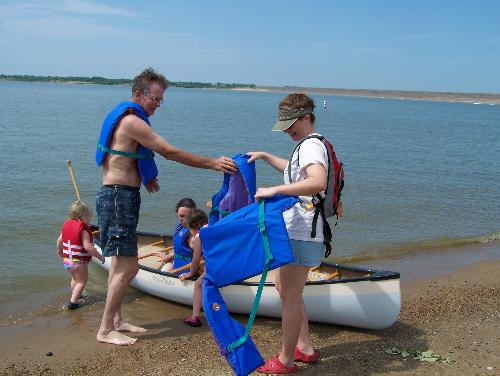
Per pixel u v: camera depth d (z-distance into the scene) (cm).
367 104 14025
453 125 5331
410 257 883
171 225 1065
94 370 464
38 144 2202
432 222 1145
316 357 457
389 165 2031
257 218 375
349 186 1541
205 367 463
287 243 368
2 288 692
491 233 1066
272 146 2536
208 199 1312
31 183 1404
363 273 609
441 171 1920
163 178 1541
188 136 2855
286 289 408
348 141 3019
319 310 548
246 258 375
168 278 635
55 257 829
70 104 5834
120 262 509
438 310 610
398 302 511
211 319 376
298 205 394
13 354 500
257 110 6556
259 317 600
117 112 478
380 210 1243
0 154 1883
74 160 1817
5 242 902
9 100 6369
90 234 632
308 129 399
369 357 471
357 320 532
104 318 523
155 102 491
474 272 789
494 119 7319
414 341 514
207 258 380
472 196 1462
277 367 427
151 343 523
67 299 658
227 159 475
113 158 481
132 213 493
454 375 434
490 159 2367
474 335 532
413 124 5241
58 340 532
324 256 415
